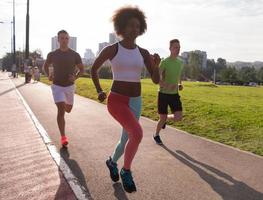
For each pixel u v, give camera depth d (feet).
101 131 33.53
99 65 17.02
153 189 18.29
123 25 16.89
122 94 17.01
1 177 20.02
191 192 17.93
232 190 18.26
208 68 541.34
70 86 26.94
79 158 23.89
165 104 27.73
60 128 26.91
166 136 31.40
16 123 37.91
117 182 19.24
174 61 27.40
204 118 39.47
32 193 17.70
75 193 17.65
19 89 92.48
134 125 16.67
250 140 29.37
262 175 20.66
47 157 24.12
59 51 26.63
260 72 443.73
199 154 25.21
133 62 16.94
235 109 46.26
